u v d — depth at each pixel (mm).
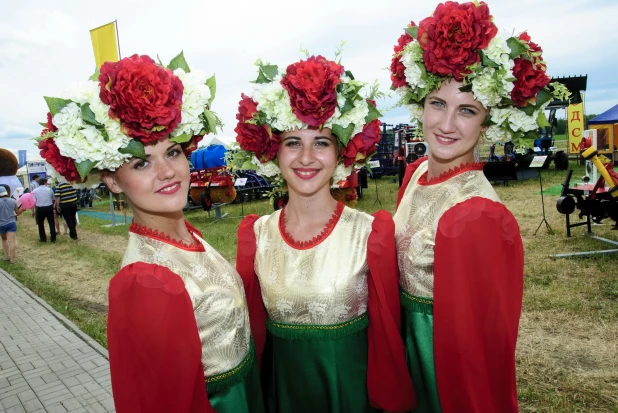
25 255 10062
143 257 1634
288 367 1958
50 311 5934
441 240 1709
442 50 1756
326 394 1917
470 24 1726
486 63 1722
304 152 1951
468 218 1676
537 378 3391
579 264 5836
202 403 1562
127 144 1554
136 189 1632
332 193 2449
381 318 1894
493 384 1703
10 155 11367
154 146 1633
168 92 1543
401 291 2018
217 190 11938
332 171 2023
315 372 1915
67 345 4793
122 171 1646
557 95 1875
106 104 1537
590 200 6730
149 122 1516
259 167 2246
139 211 1717
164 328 1442
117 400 1455
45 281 7594
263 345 2184
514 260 1695
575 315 4387
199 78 1748
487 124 1971
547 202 10375
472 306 1677
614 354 3662
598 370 3445
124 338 1444
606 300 4688
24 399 3736
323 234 1985
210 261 1774
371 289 1943
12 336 5125
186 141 1697
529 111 1871
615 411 2912
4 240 9344
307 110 1840
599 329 4090
